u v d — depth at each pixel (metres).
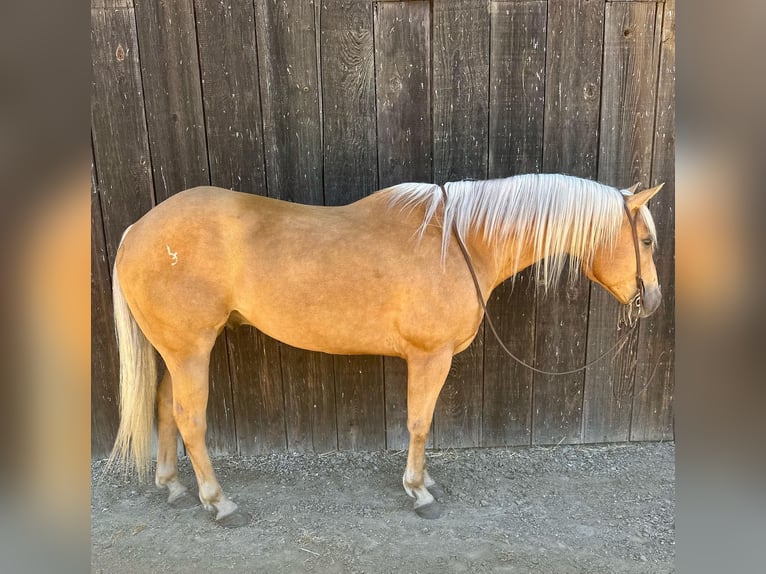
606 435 2.11
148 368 1.64
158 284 1.47
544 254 1.55
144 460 1.67
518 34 1.76
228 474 1.96
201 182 1.84
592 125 1.83
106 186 1.83
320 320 1.50
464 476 1.93
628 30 1.76
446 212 1.51
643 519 1.71
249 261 1.48
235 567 1.51
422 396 1.57
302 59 1.77
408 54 1.77
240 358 1.99
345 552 1.56
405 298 1.48
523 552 1.56
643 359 2.04
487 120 1.82
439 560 1.53
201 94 1.78
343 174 1.85
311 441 2.07
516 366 2.03
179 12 1.73
